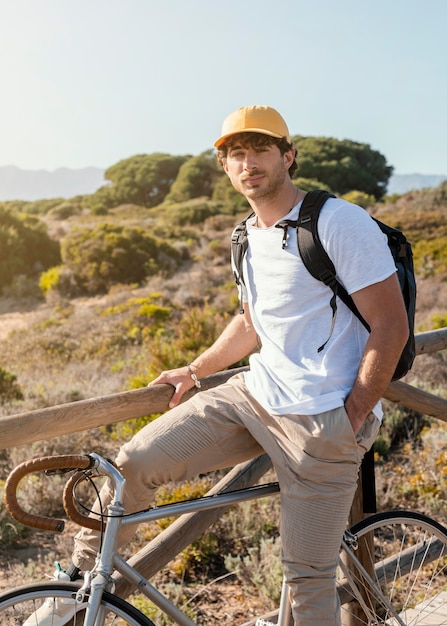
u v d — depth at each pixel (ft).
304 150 198.49
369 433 6.53
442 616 9.55
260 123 6.23
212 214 148.25
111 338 51.24
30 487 17.15
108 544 5.80
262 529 15.29
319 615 6.37
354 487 6.38
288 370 6.34
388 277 6.08
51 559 14.66
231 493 6.53
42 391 30.07
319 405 6.15
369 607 7.76
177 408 6.76
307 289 6.27
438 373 28.30
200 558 14.07
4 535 15.42
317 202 6.20
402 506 16.46
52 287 85.40
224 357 7.72
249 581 13.38
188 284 80.43
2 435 6.06
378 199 194.08
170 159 233.35
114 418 6.95
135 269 87.25
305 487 6.27
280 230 6.30
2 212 98.17
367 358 6.12
